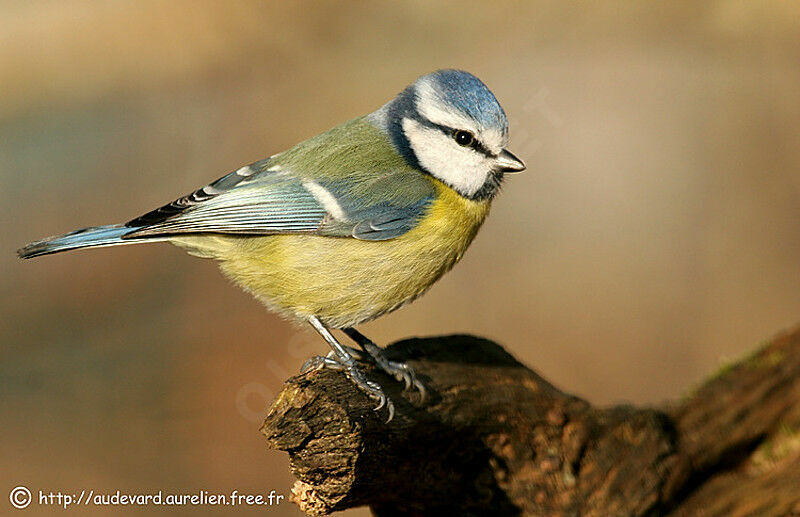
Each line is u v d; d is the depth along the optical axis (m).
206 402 11.11
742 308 11.62
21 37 16.39
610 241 12.49
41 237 13.24
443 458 6.82
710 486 7.33
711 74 14.21
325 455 5.89
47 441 10.57
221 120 14.95
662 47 14.68
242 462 10.55
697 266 12.13
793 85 13.71
